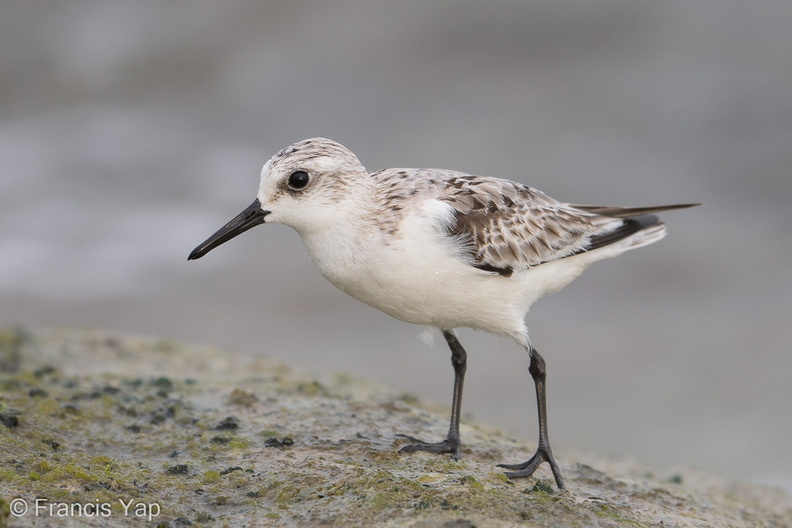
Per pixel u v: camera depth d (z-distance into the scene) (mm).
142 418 8969
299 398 9836
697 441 13508
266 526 6570
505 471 7941
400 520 6430
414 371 15766
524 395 14945
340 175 7754
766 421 13969
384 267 7691
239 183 21266
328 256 7883
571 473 8602
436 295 7836
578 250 8453
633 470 10508
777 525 8844
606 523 6762
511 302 8109
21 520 6273
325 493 7059
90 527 6328
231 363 11961
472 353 16266
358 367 15984
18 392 9250
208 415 9078
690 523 7770
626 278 18375
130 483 7203
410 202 7816
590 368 15703
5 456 7473
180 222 20094
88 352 11828
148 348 12281
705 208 20219
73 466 7312
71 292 17906
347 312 17844
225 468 7719
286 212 7879
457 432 8430
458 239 7770
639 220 8914
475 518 6477
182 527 6539
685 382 15195
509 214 8117
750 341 16297
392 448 8250
